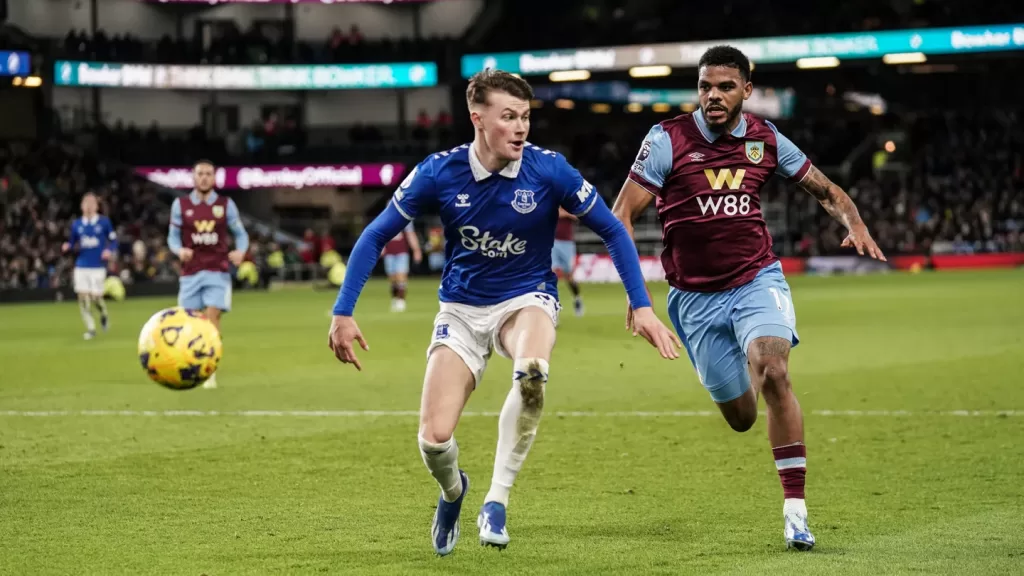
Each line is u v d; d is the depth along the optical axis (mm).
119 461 7812
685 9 46875
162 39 44031
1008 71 51844
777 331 5629
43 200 38469
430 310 25062
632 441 8531
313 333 19141
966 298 25125
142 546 5422
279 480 7121
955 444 8211
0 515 6125
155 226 40531
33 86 41812
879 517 5938
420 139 45750
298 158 43906
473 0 46562
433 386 5059
